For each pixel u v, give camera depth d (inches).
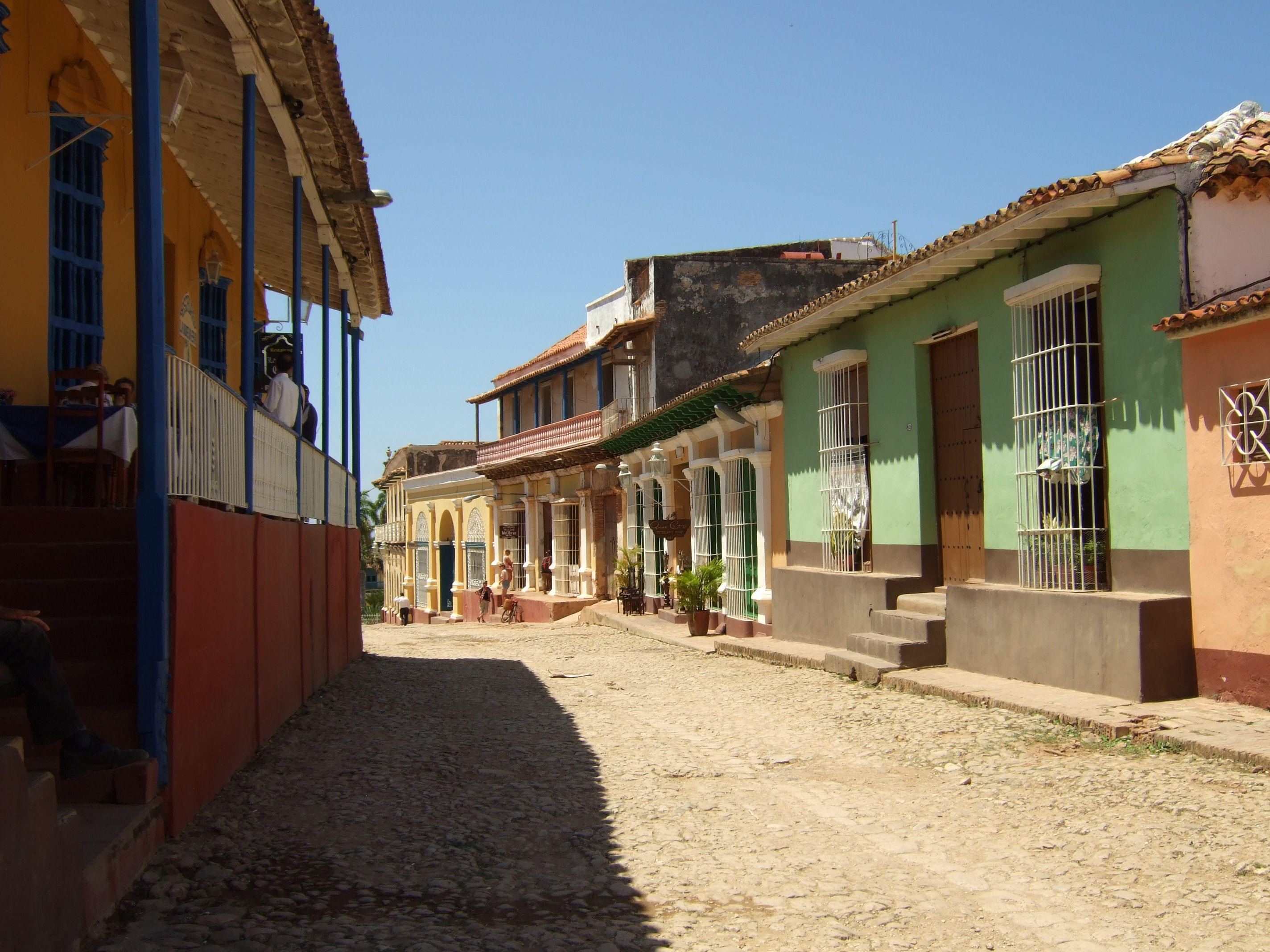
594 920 197.9
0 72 320.5
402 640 968.3
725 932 192.5
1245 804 257.8
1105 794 274.5
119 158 410.0
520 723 406.0
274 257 596.7
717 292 1099.9
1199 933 187.9
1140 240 384.2
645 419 878.4
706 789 299.0
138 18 234.2
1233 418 346.6
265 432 355.3
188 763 243.6
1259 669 342.0
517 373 1508.4
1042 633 414.3
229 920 187.9
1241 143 359.9
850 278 1123.9
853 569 593.0
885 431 564.4
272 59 338.6
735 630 753.0
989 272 469.4
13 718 231.5
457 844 242.5
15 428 305.1
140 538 231.0
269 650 355.6
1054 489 426.9
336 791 286.7
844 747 352.2
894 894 212.7
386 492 2378.2
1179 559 371.9
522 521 1488.7
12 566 266.1
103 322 390.3
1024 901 206.8
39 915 150.3
